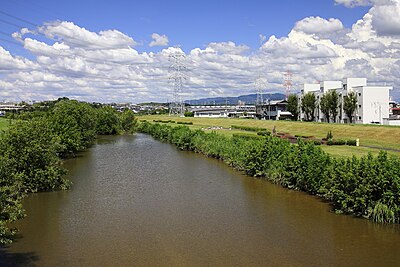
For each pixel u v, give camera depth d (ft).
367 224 79.56
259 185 119.14
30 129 115.96
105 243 71.56
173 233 76.59
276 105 455.63
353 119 305.12
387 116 291.58
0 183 75.56
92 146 244.22
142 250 67.92
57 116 201.36
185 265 61.41
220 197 104.99
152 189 116.26
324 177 97.50
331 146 175.63
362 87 291.58
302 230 77.00
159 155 197.06
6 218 64.44
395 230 75.72
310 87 404.16
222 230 77.97
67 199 104.53
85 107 261.24
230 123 371.97
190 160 177.27
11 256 65.57
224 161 168.04
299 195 105.29
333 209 90.79
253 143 142.82
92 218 87.25
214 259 63.62
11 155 107.96
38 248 69.31
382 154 85.87
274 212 89.71
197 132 226.38
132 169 153.69
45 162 114.42
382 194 80.59
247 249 67.67
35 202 101.60
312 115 369.91
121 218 87.10
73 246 70.18
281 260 62.85
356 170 84.79
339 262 61.77
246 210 91.91
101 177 136.46
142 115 638.94
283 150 125.90
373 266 60.23
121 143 265.13
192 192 111.55
